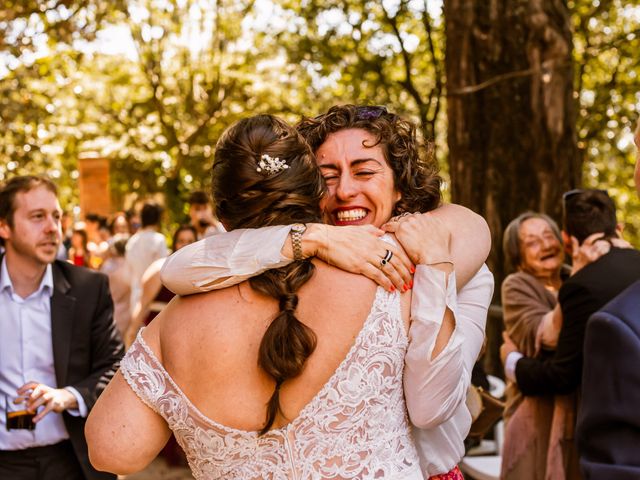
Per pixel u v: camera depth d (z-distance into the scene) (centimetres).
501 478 336
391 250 169
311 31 1359
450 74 634
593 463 152
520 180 613
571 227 314
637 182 170
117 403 166
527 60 612
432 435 185
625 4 1249
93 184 1116
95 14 935
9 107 1073
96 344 314
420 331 165
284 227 168
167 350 167
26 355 303
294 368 156
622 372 149
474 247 188
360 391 162
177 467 595
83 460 297
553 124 609
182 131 1988
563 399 312
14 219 300
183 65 1991
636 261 300
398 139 197
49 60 1152
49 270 310
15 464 299
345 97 1457
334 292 165
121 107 2056
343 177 192
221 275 165
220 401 162
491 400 281
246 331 163
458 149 630
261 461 162
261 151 172
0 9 877
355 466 162
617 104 1263
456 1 627
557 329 320
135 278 682
